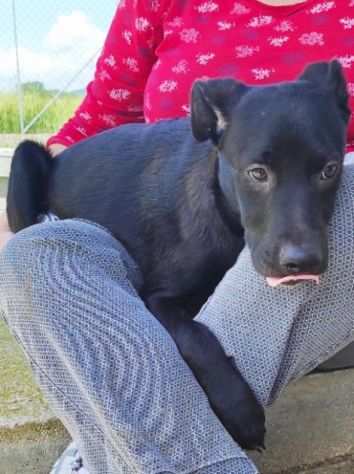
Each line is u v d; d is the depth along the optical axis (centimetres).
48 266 84
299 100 89
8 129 262
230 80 96
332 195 86
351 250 82
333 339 85
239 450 80
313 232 81
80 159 118
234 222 96
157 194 104
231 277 86
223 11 113
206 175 99
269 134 87
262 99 91
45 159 125
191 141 105
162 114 117
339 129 90
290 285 81
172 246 101
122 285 88
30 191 122
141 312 82
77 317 81
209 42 113
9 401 110
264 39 111
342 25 110
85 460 84
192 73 114
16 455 107
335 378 112
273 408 108
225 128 94
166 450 78
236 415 82
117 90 129
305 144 86
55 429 107
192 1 115
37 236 86
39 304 83
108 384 79
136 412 78
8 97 262
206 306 89
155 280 102
